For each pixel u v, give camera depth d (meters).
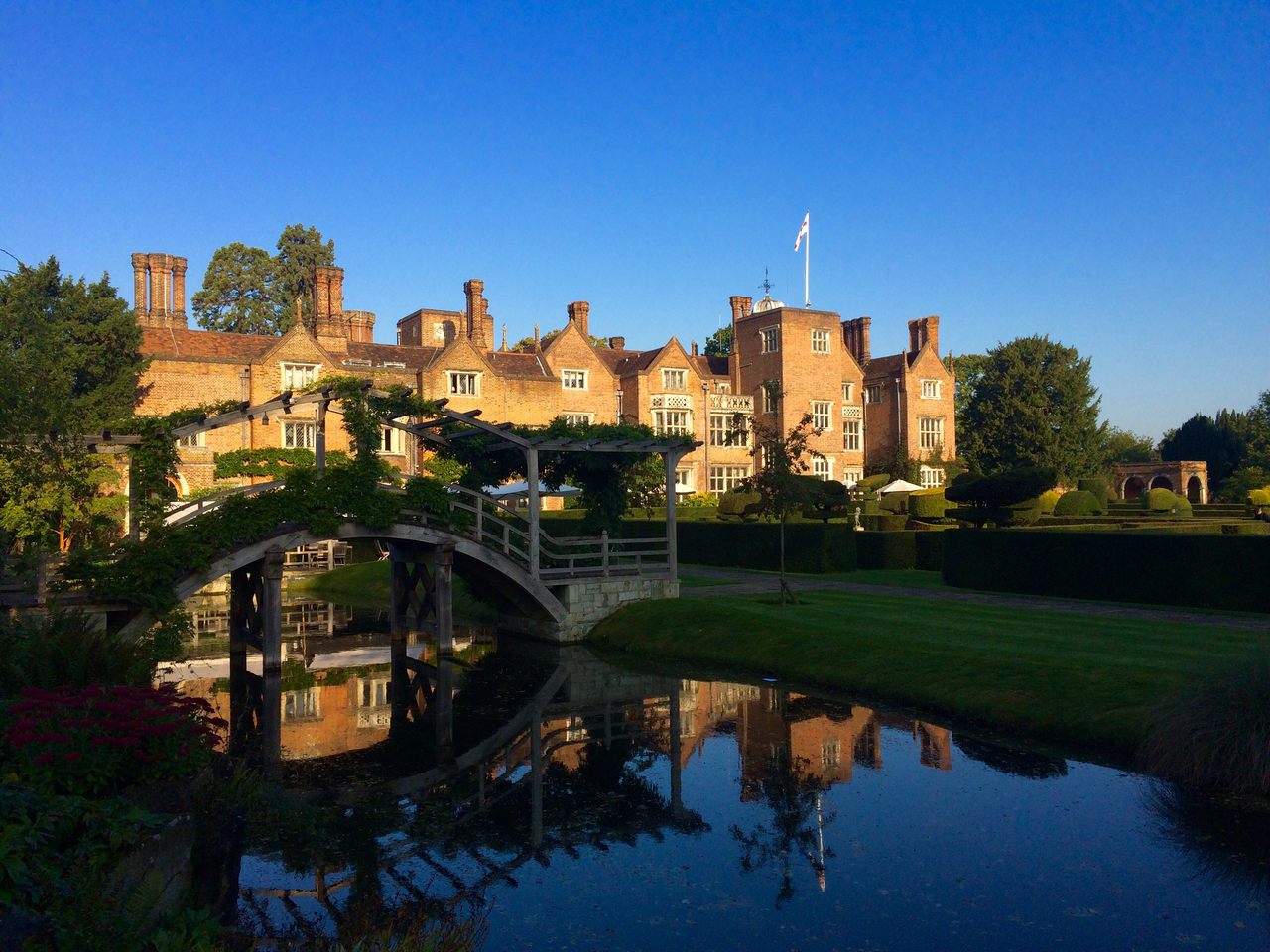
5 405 17.17
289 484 20.66
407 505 21.97
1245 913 8.58
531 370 53.38
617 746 14.89
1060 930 8.36
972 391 85.56
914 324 68.06
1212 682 12.18
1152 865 9.64
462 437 25.94
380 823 11.57
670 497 26.27
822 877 9.63
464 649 24.44
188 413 20.36
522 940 8.40
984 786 12.11
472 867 10.17
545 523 39.94
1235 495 62.81
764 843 10.63
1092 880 9.36
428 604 23.69
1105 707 13.81
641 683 19.42
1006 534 27.52
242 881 9.79
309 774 13.80
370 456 21.73
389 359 49.81
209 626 29.56
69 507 29.36
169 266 45.94
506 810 11.98
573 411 55.41
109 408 34.94
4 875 6.04
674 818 11.53
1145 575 23.89
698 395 59.41
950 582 29.41
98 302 37.06
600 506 27.84
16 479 20.78
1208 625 19.67
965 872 9.64
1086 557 25.36
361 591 36.19
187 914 7.38
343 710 17.95
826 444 60.75
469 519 22.84
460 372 49.09
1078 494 45.88
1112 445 101.75
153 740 9.02
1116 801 11.41
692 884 9.58
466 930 8.41
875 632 19.91
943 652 17.48
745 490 25.17
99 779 8.22
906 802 11.66
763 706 16.89
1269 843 10.05
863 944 8.20
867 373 69.06
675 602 24.86
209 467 41.00
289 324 73.25
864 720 15.62
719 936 8.41
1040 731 14.08
